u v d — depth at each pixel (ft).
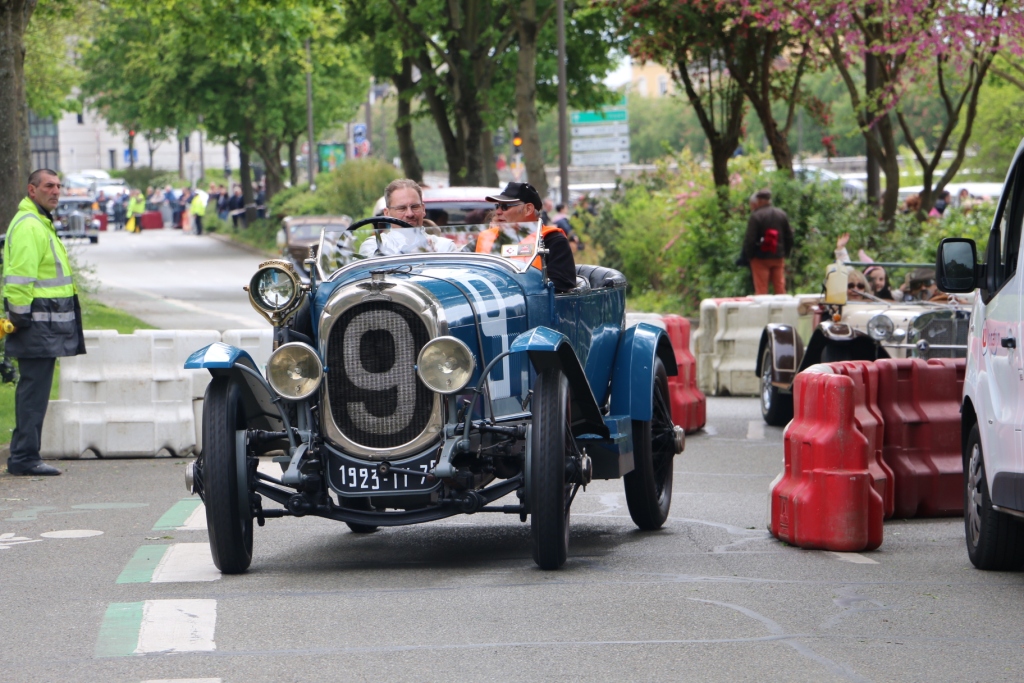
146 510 39.93
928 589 29.25
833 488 33.76
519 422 31.68
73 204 294.05
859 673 22.63
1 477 46.34
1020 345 28.30
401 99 164.76
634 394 35.76
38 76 182.39
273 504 42.93
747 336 71.72
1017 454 28.32
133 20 227.20
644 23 109.09
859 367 38.73
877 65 104.06
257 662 23.44
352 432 30.50
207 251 234.58
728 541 35.29
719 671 22.74
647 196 133.08
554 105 174.91
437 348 29.40
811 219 105.91
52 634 25.49
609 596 28.35
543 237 33.99
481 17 150.92
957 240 31.94
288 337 31.63
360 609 27.30
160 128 253.85
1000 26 77.25
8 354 46.55
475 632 25.36
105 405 51.37
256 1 130.82
